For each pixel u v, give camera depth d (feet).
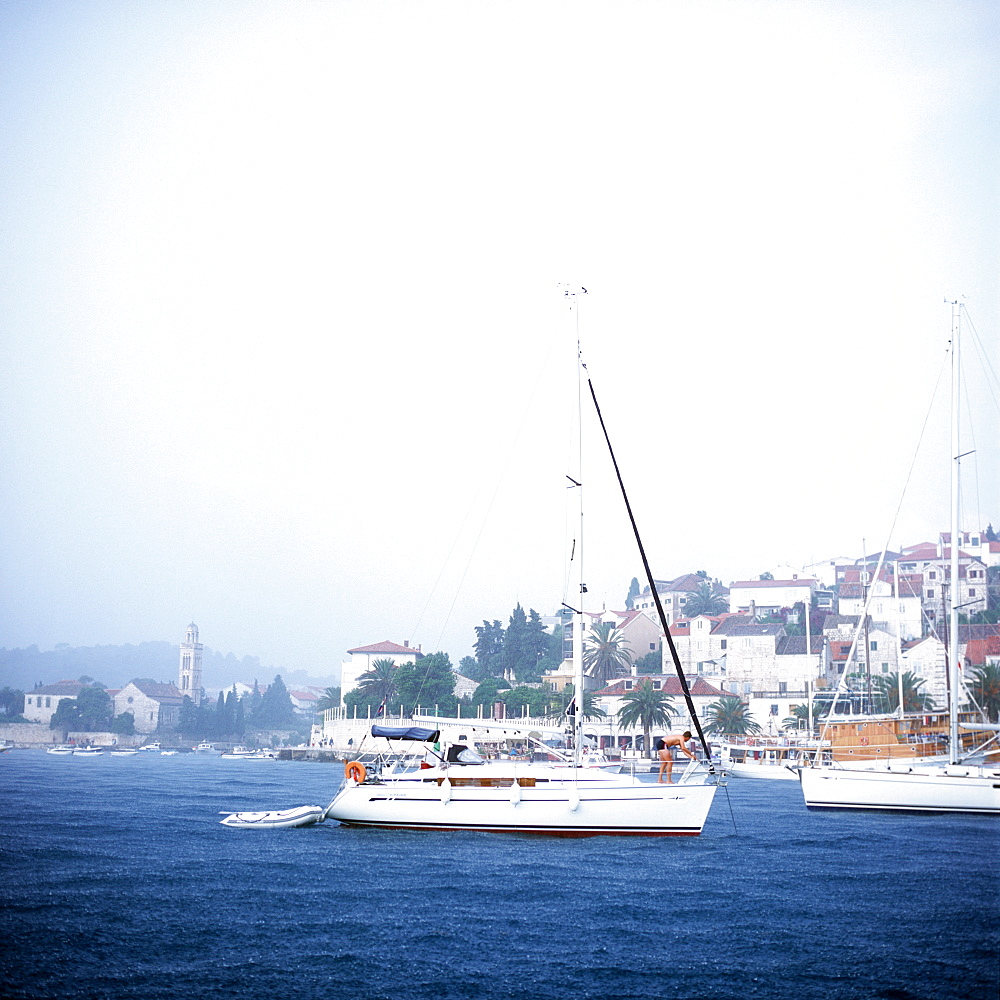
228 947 77.61
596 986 69.87
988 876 107.86
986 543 212.43
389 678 484.74
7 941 77.97
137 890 96.73
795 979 72.23
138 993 67.41
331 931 82.17
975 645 198.90
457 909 89.81
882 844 130.31
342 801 134.62
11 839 130.72
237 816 149.89
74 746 650.02
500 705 353.72
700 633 444.55
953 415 160.86
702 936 82.48
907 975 73.20
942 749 204.54
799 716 356.38
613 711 399.44
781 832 141.49
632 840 124.26
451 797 127.95
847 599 474.90
